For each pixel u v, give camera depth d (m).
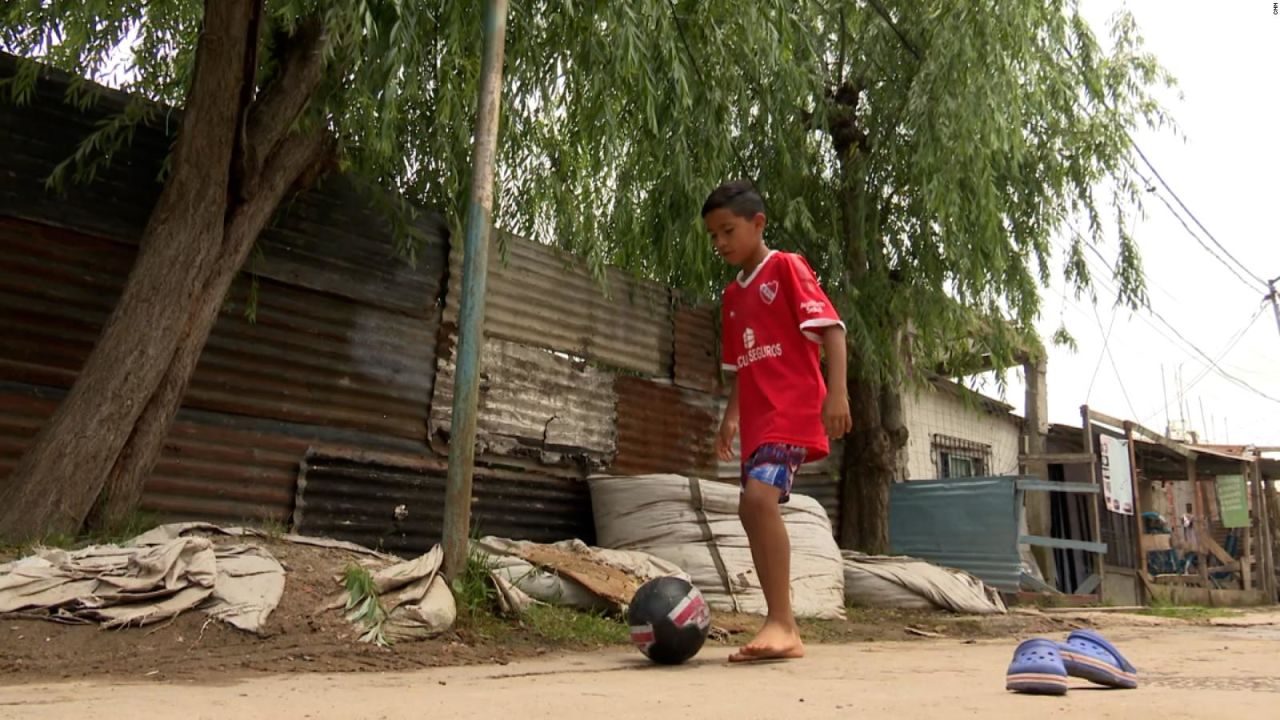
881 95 7.87
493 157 3.84
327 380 5.66
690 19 5.69
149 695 2.00
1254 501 15.48
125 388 4.00
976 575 9.51
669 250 6.55
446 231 6.32
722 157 6.04
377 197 5.52
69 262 4.82
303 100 4.70
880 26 7.78
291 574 3.37
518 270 6.68
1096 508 11.71
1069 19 8.47
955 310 7.95
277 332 5.46
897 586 6.95
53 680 2.32
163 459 4.95
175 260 4.19
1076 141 8.48
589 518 6.97
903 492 10.11
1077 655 2.10
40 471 3.81
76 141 4.88
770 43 5.84
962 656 3.54
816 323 2.97
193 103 4.27
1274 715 1.60
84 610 2.83
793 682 2.33
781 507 6.51
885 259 8.23
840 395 2.98
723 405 8.15
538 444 6.70
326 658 2.80
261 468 5.30
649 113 4.93
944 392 12.71
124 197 5.01
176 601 2.98
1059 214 8.50
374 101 4.51
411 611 3.30
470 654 3.16
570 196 6.13
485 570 3.87
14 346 4.59
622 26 4.66
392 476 5.88
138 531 4.21
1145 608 9.44
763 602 5.78
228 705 1.82
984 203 6.98
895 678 2.46
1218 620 7.73
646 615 2.95
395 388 5.99
